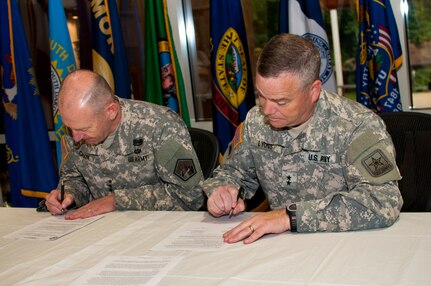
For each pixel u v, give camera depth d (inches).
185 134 78.5
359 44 105.4
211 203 63.9
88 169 82.0
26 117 117.7
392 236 51.8
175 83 118.1
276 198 70.4
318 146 65.7
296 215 55.0
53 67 114.3
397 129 74.3
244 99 115.3
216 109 115.6
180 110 119.5
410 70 111.3
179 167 75.6
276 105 58.2
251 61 124.0
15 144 120.6
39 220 72.9
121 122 79.7
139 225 64.9
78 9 123.6
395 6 108.1
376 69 102.6
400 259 45.9
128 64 125.4
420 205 71.4
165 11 117.0
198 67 129.4
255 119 71.1
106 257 54.5
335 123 64.9
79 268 52.2
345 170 63.6
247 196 73.3
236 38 114.0
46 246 60.5
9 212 78.8
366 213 54.1
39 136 117.8
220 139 115.6
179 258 51.9
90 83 71.7
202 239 57.0
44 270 52.6
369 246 49.7
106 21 114.2
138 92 130.0
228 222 62.6
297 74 56.6
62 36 114.5
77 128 71.3
